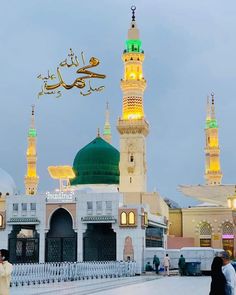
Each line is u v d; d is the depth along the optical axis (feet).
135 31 363.56
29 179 401.29
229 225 339.16
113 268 201.05
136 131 340.39
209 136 393.29
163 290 124.26
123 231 239.91
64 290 126.41
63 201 249.55
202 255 209.15
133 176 334.65
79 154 337.31
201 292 117.08
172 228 350.84
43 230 248.93
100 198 245.65
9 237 251.80
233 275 58.13
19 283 147.02
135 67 356.18
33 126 412.77
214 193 260.21
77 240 244.83
